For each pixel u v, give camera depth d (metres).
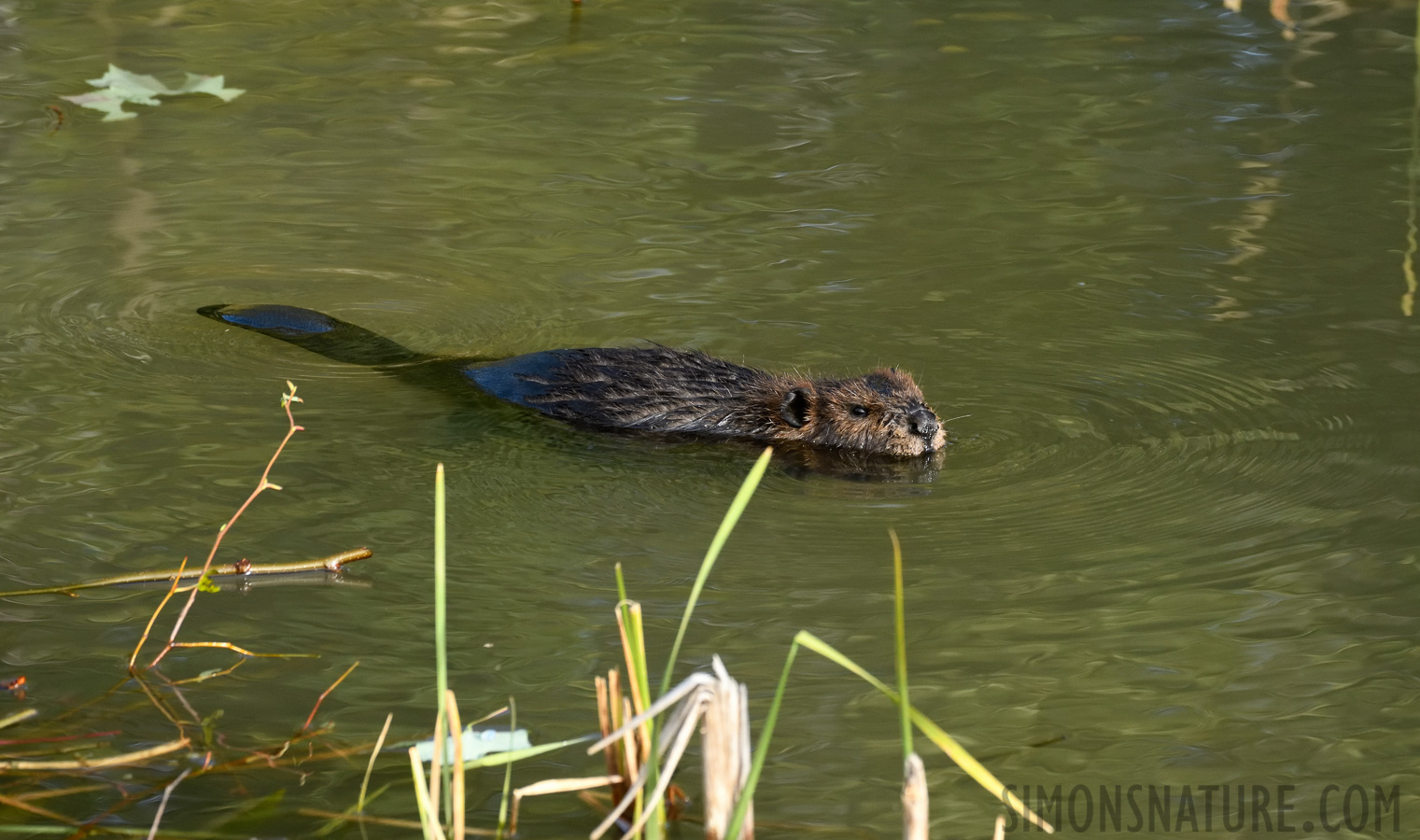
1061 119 25.72
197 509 13.97
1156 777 10.14
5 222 21.59
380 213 22.44
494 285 20.25
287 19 30.67
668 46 29.42
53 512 13.77
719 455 15.80
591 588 12.72
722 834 8.88
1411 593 12.48
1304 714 10.86
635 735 9.41
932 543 13.57
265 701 10.95
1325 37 29.23
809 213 22.36
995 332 18.64
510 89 27.17
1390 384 16.88
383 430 15.97
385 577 12.84
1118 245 21.11
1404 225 21.42
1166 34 29.81
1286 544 13.38
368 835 9.48
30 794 9.80
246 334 18.61
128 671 11.31
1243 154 24.09
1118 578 12.84
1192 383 17.14
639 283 20.22
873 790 9.99
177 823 9.56
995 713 10.89
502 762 9.59
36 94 26.09
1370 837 9.43
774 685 11.23
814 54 28.98
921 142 24.92
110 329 18.61
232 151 24.38
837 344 18.42
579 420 16.58
